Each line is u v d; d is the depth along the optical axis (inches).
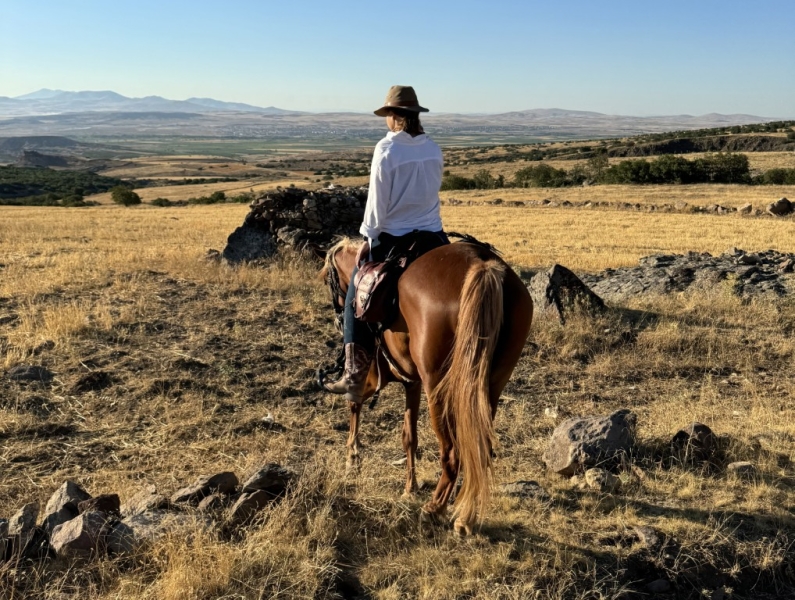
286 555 160.1
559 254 922.1
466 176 4407.0
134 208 2159.2
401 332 179.0
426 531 176.6
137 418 263.9
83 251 778.8
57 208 2135.8
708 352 364.5
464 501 153.3
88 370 310.5
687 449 228.2
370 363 195.2
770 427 260.2
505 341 161.3
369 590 155.8
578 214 1694.1
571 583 157.2
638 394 313.7
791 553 175.5
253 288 497.7
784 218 1594.5
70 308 394.9
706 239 1168.2
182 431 251.1
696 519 187.9
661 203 1951.3
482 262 161.8
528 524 181.9
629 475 210.5
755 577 170.4
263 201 614.2
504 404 294.5
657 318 425.1
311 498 181.3
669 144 5605.3
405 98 183.2
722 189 2363.4
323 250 242.2
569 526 182.4
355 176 6003.9
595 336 378.6
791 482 214.1
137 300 448.5
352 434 227.9
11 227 1146.0
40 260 644.7
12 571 146.9
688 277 519.8
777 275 511.8
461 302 154.9
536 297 424.8
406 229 187.6
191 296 468.8
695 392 315.9
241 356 340.2
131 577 149.3
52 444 239.8
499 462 230.2
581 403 298.2
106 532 162.1
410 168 182.2
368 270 183.6
